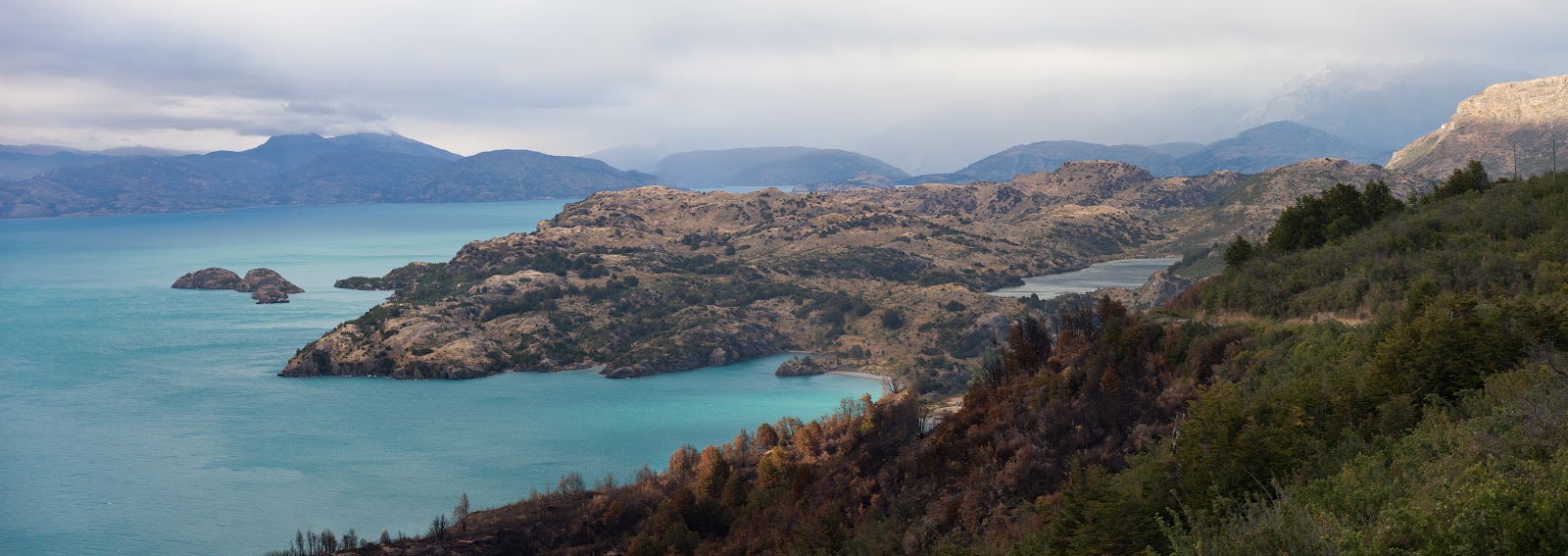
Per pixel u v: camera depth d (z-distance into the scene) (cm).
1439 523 2866
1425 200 14488
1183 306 12038
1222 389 6188
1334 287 9906
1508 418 3881
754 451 17712
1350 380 5428
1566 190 11006
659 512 14725
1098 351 9631
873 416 14325
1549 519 2741
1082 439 8006
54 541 19500
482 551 15762
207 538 19525
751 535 12325
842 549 9088
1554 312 5309
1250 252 14050
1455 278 8744
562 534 16150
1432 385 5112
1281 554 3067
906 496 9325
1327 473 4266
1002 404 9656
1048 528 5572
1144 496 4622
